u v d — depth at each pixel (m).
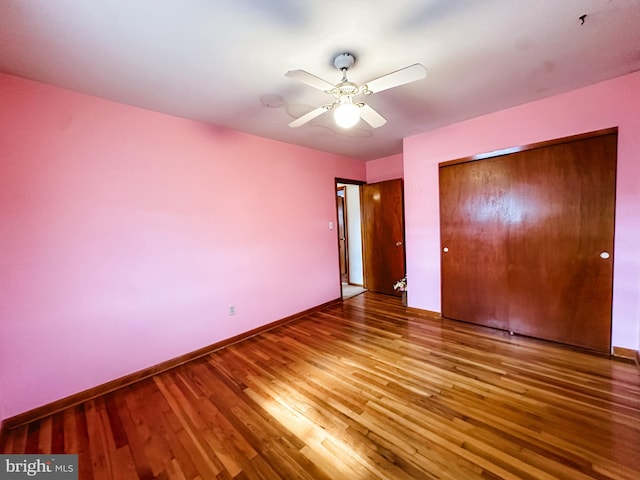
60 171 2.05
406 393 2.06
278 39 1.62
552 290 2.73
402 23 1.52
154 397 2.16
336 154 4.42
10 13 1.32
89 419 1.93
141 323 2.46
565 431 1.63
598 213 2.45
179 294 2.69
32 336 1.96
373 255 4.98
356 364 2.52
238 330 3.16
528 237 2.83
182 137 2.69
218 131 2.96
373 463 1.48
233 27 1.50
